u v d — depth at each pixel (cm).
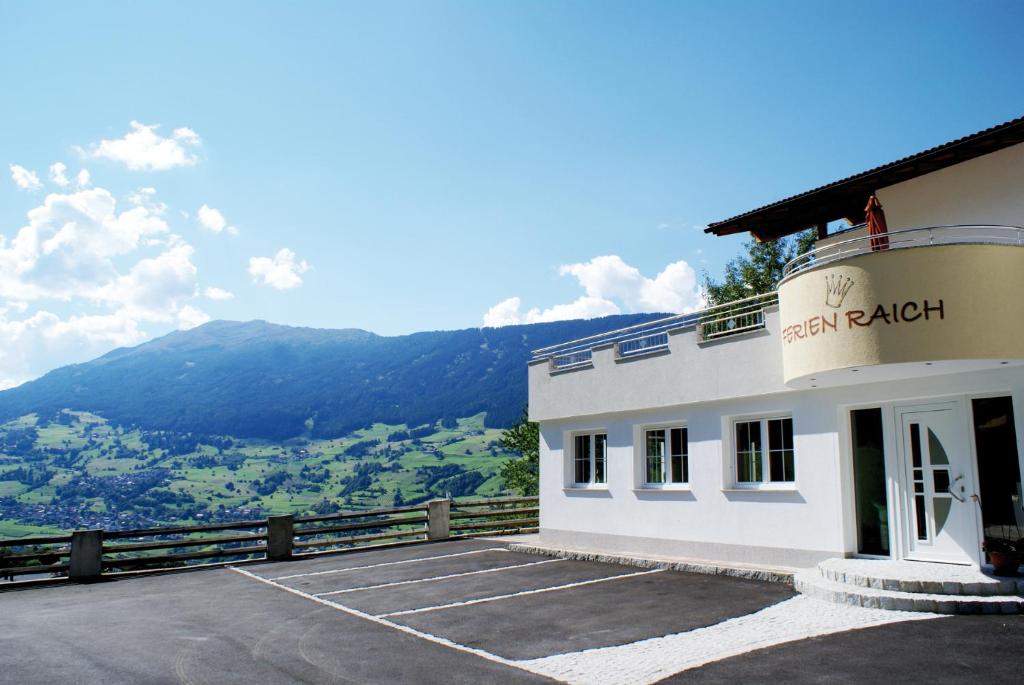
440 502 2258
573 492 1780
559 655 820
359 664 818
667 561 1390
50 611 1318
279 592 1417
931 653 734
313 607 1217
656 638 871
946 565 1066
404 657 841
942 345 945
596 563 1520
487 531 2381
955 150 1172
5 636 1080
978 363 970
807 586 1061
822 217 1548
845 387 1210
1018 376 999
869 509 1191
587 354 1786
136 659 889
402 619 1066
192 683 768
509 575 1426
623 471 1639
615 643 860
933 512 1101
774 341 1302
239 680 771
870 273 1002
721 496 1404
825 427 1235
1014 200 1145
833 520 1209
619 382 1641
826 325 1043
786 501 1288
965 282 955
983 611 881
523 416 4297
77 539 1767
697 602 1066
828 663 721
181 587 1580
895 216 1323
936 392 1084
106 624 1149
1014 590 919
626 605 1075
